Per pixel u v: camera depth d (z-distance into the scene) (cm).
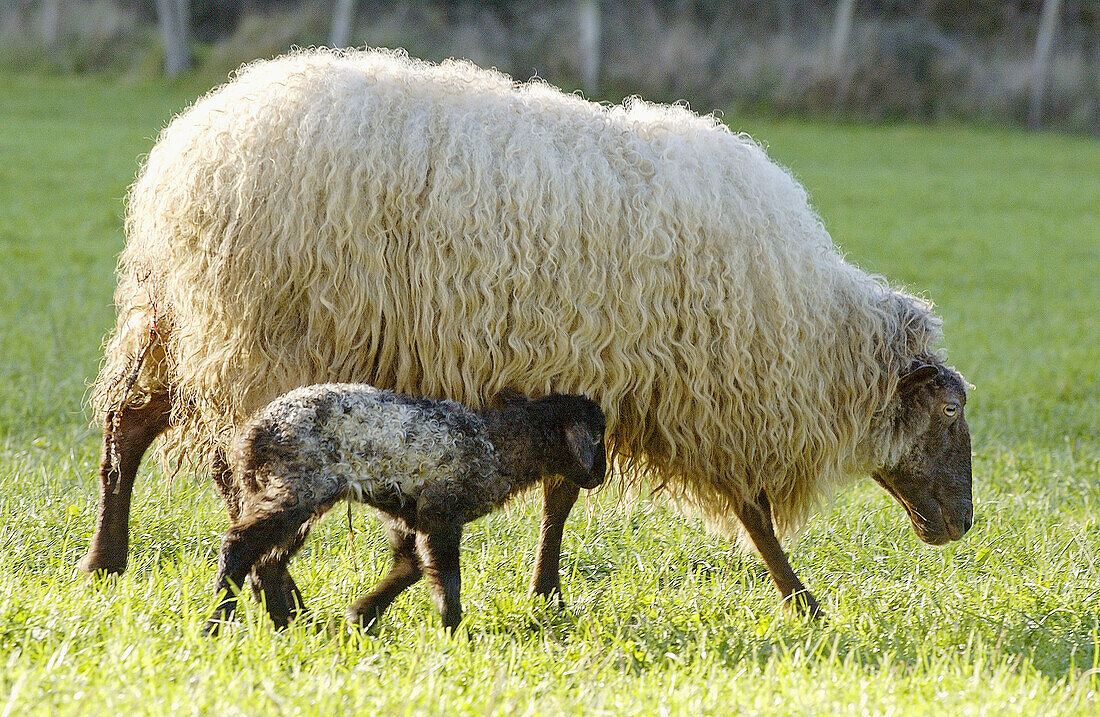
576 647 847
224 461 983
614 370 962
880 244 3931
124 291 1042
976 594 1026
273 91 955
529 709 680
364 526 1161
